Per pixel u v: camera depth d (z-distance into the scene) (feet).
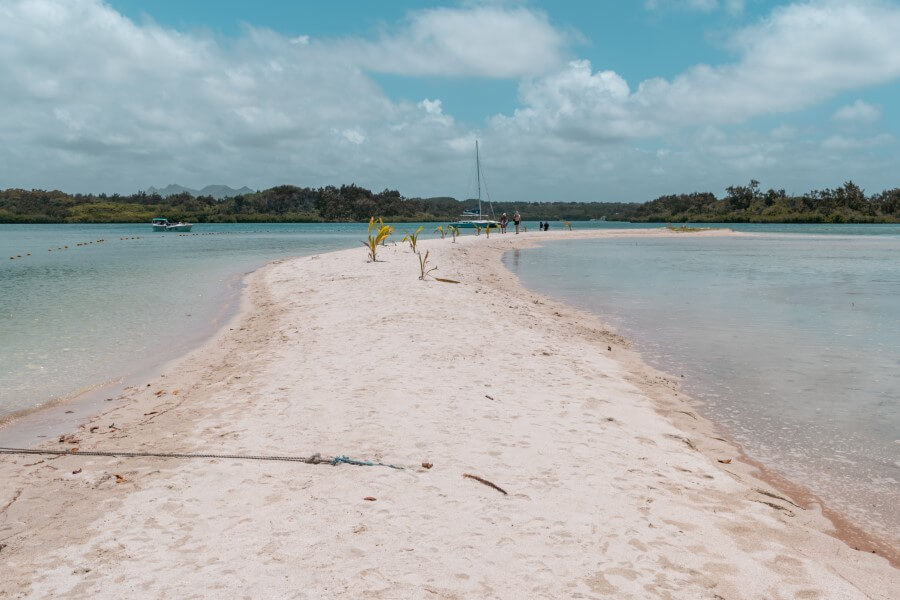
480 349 34.35
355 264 87.30
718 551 13.82
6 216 615.57
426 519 14.96
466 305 50.03
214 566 12.84
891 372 31.30
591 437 21.11
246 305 56.75
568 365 31.50
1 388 29.22
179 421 23.17
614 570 12.80
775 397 27.09
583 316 49.19
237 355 35.22
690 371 31.60
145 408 25.54
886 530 15.72
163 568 12.81
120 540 14.11
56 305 55.98
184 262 110.42
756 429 23.06
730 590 12.26
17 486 17.42
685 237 231.09
